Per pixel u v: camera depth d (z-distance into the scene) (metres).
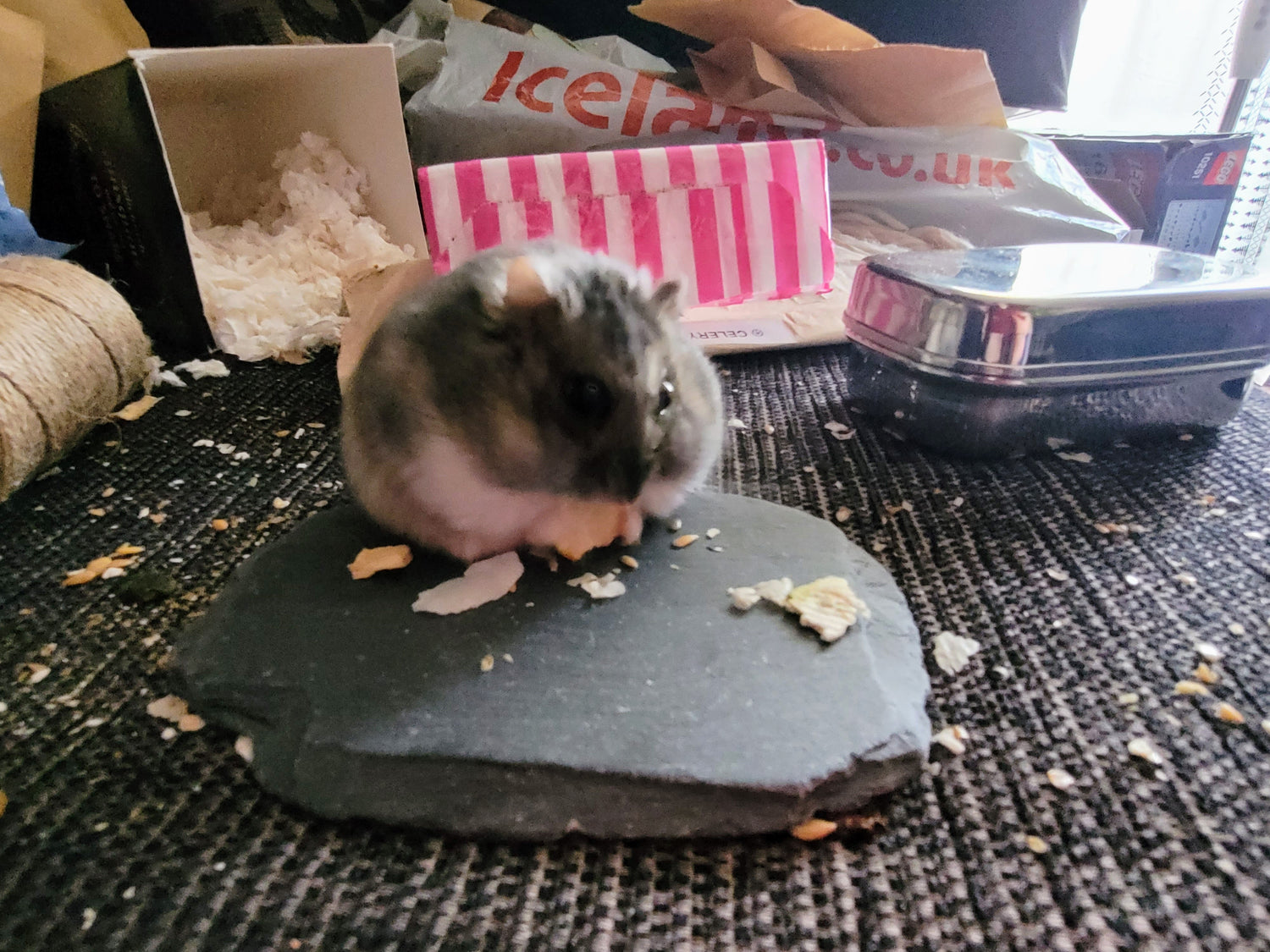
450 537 0.17
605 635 0.16
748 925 0.12
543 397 0.15
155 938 0.11
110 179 0.28
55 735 0.14
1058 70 0.41
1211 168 0.37
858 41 0.34
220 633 0.16
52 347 0.22
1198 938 0.11
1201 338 0.22
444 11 0.38
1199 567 0.18
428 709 0.14
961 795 0.13
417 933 0.11
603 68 0.34
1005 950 0.11
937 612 0.17
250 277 0.32
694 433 0.18
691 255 0.29
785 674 0.15
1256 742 0.14
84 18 0.31
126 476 0.22
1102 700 0.15
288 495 0.21
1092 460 0.23
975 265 0.24
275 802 0.13
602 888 0.12
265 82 0.35
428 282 0.19
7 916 0.11
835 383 0.28
